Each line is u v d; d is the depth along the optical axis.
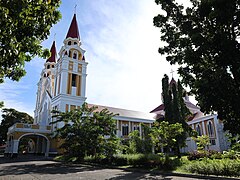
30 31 5.21
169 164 13.80
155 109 57.50
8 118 46.69
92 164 17.95
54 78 40.25
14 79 6.07
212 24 10.66
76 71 37.19
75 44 39.38
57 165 18.23
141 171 13.62
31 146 49.44
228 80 9.12
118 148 20.61
